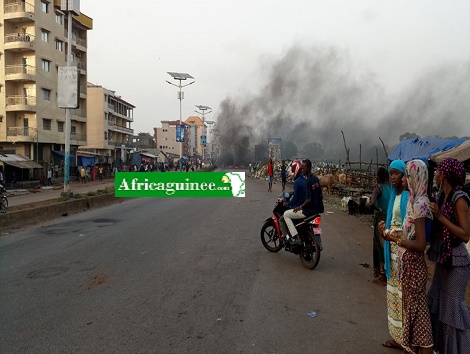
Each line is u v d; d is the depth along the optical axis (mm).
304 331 3885
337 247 7820
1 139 35844
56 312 4367
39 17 36844
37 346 3543
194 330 3891
